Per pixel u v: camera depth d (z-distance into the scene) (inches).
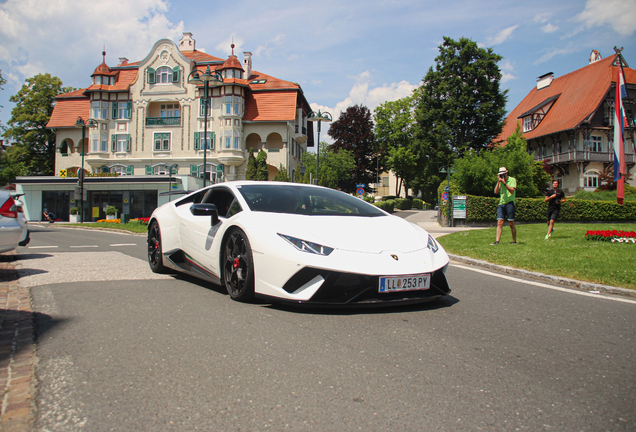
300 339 110.9
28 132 1852.9
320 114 827.4
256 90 1551.4
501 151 903.7
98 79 1608.0
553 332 121.3
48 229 754.2
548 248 311.0
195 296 158.4
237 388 83.4
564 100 1605.6
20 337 111.4
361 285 128.4
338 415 73.2
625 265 234.8
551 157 1560.0
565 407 76.7
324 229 141.3
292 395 80.6
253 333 115.3
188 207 201.3
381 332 117.2
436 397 80.2
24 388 82.4
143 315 132.2
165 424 69.9
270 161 1529.3
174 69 1562.5
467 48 1477.6
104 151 1593.3
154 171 1566.2
